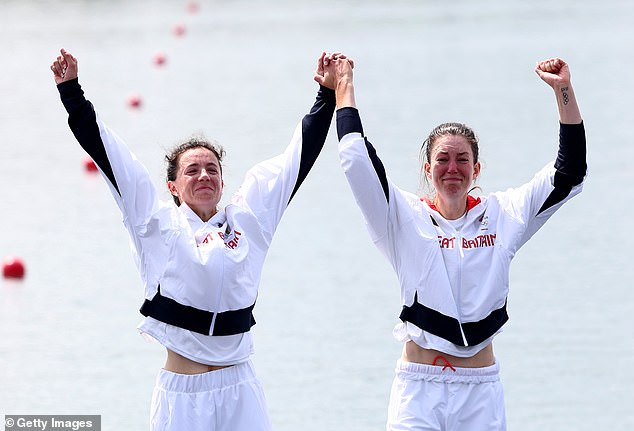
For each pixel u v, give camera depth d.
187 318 23.55
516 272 51.75
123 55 159.38
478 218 24.98
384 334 43.72
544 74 24.92
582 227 59.19
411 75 124.69
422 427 24.08
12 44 177.88
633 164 73.31
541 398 37.00
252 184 24.97
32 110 115.31
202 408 23.52
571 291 48.44
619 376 38.78
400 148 79.56
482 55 140.00
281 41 169.50
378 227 24.73
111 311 48.38
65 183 78.38
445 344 24.16
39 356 42.53
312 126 25.64
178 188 24.73
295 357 41.28
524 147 79.62
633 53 132.50
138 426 35.38
